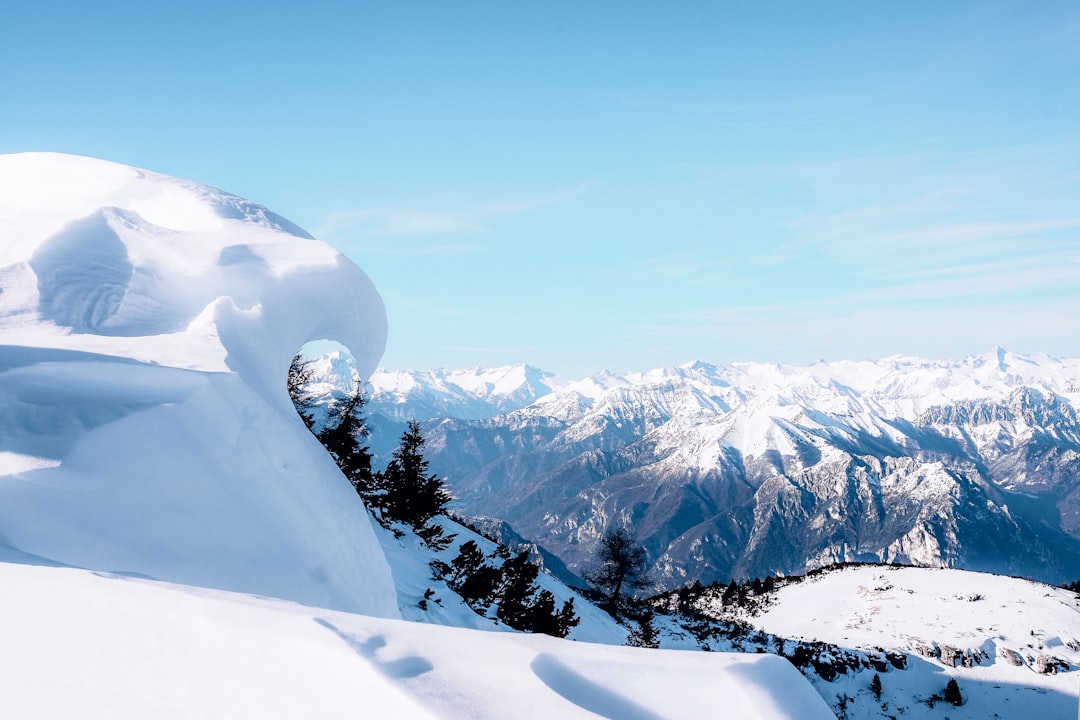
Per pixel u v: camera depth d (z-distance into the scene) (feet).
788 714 6.30
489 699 6.06
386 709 5.91
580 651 7.34
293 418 21.49
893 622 165.89
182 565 13.56
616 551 160.35
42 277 19.44
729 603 237.25
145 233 24.04
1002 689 128.98
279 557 15.78
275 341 23.56
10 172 27.71
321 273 26.04
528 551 98.27
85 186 26.91
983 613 165.78
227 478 16.05
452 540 99.96
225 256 24.09
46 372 15.52
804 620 185.68
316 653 6.84
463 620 53.11
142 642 7.56
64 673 7.29
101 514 13.20
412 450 92.22
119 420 14.89
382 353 32.96
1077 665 137.28
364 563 20.20
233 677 6.79
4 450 13.30
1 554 11.06
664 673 6.95
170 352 18.28
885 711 120.67
